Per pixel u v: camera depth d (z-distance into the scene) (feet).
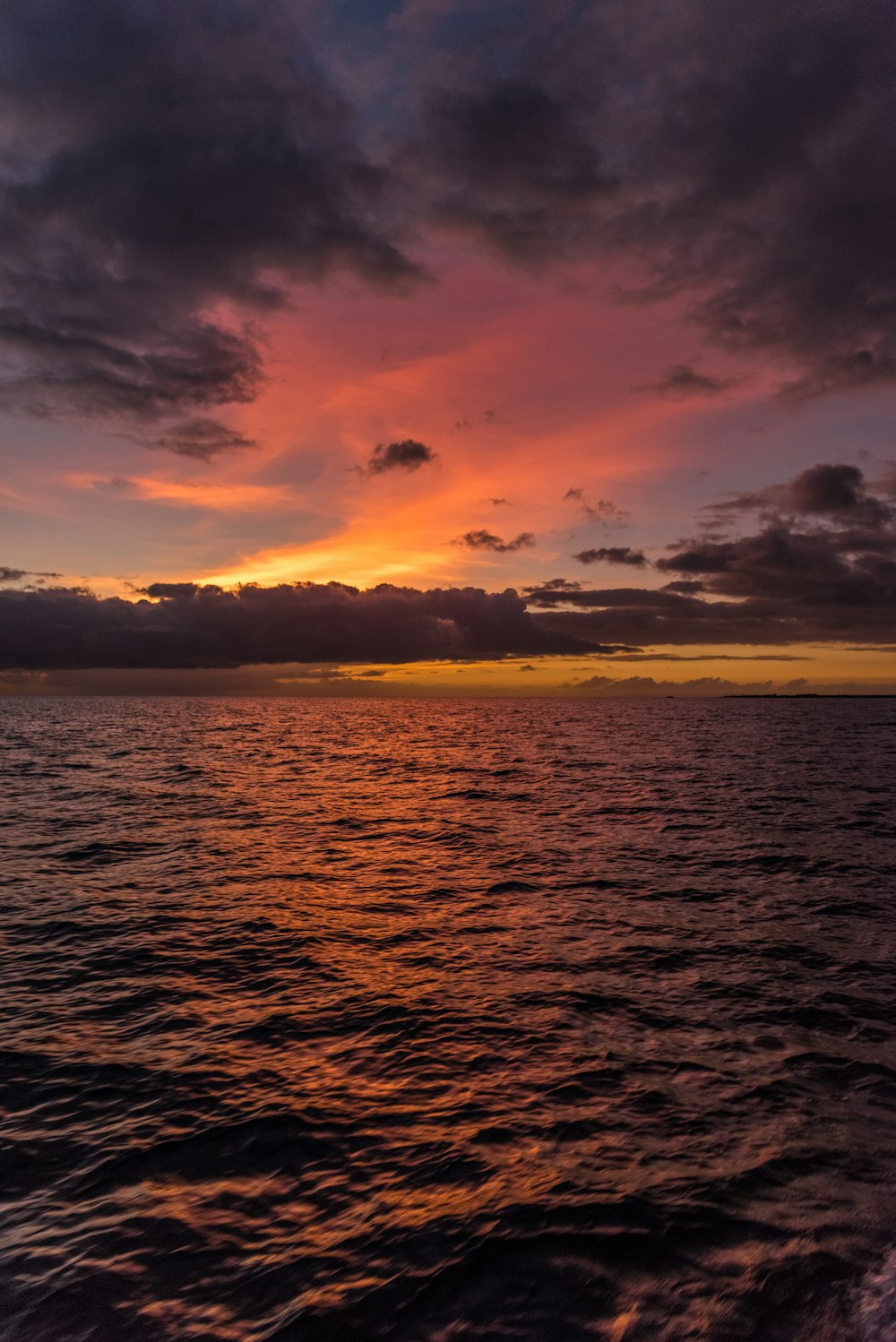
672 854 49.88
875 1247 13.76
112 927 33.76
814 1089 19.63
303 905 37.63
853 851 50.47
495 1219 14.60
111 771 103.09
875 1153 16.81
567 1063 21.13
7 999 25.81
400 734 205.77
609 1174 15.99
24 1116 18.45
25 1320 12.23
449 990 26.66
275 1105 18.95
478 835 57.06
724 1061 21.27
